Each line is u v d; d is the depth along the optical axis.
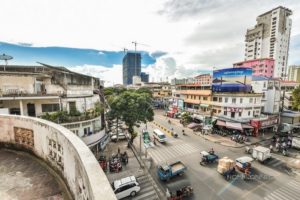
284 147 23.64
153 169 18.38
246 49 77.75
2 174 5.10
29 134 6.26
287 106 36.19
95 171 2.75
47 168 5.52
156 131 28.25
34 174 5.15
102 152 22.75
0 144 6.94
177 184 15.50
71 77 20.50
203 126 30.94
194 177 16.69
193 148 24.34
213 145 25.50
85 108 21.59
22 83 18.53
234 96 28.61
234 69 31.19
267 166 18.83
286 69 70.50
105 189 2.27
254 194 13.96
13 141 6.72
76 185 3.77
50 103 19.20
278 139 26.03
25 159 6.07
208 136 29.33
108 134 26.89
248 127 27.70
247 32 77.38
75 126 18.47
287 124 30.69
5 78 17.77
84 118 19.20
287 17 67.31
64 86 19.86
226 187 14.95
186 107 41.34
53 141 5.19
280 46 66.81
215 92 32.53
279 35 66.12
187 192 13.57
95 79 28.34
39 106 18.88
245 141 26.58
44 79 20.00
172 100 50.62
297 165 18.77
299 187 14.92
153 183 15.73
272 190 14.49
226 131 29.92
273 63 51.34
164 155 22.06
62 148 4.69
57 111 18.53
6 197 4.11
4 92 17.75
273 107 33.19
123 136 28.16
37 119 6.11
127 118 23.61
